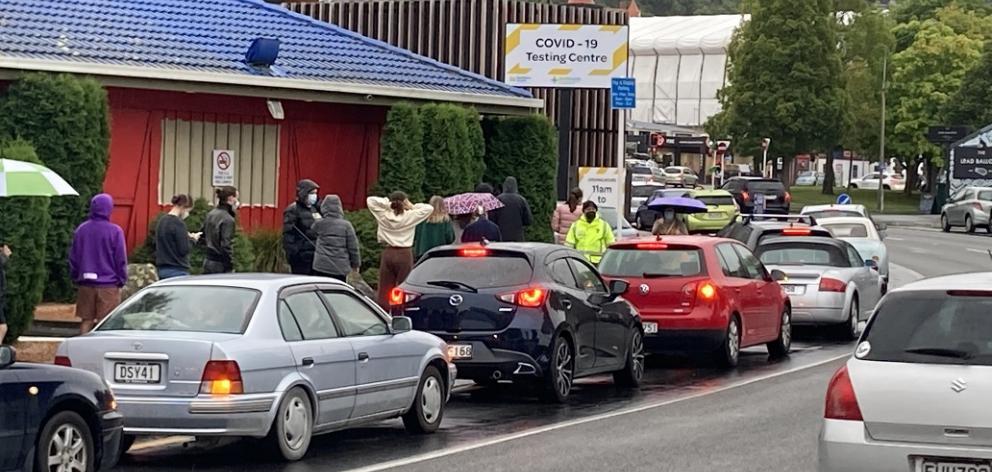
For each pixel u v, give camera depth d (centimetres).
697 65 10331
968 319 943
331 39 2838
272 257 2348
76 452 1028
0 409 957
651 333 1908
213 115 2442
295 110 2581
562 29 3288
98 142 2103
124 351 1153
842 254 2422
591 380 1852
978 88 8594
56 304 2075
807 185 11525
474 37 3875
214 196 2448
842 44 7856
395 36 3953
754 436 1372
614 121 4194
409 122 2602
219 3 2806
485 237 2144
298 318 1227
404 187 2592
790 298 2292
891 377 931
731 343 1952
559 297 1594
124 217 2316
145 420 1141
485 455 1255
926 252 4697
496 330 1554
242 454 1245
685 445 1316
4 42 2153
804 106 7394
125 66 2219
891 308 966
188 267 1767
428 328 1565
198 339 1154
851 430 936
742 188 5622
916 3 10556
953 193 7344
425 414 1380
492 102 2841
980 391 909
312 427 1216
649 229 4778
